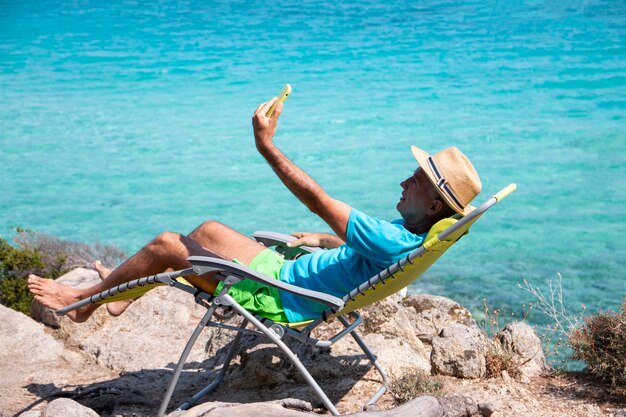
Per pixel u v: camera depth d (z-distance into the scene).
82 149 23.31
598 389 4.61
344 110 28.23
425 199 4.01
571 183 19.33
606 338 4.74
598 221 16.20
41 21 50.00
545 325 10.45
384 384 4.50
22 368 5.27
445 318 5.63
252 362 4.76
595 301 11.51
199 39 44.19
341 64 37.25
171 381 3.96
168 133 25.23
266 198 18.23
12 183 19.73
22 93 31.83
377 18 49.69
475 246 14.56
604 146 23.08
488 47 41.09
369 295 3.95
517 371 4.80
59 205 17.91
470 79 34.00
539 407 4.36
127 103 29.92
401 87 32.34
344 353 4.82
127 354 5.43
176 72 36.06
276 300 4.10
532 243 14.70
